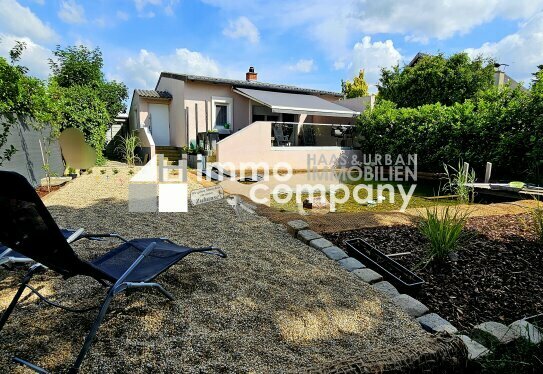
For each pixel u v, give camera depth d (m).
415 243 4.28
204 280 2.94
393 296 2.93
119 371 1.85
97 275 2.00
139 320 2.32
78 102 10.97
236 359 2.00
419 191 9.48
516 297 3.02
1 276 2.92
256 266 3.36
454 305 2.90
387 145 13.91
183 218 5.23
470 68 17.47
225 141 12.60
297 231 4.54
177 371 1.87
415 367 1.84
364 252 3.97
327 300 2.76
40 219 1.56
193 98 15.62
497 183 8.52
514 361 2.05
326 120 18.69
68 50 21.25
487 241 4.32
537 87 8.41
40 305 2.48
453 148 10.62
